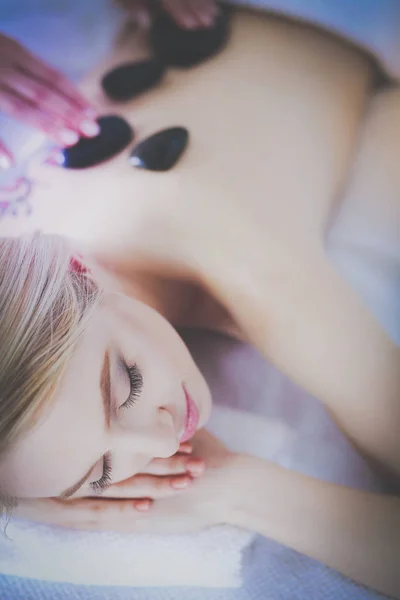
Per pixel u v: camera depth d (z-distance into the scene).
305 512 0.71
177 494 0.72
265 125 0.76
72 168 0.75
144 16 0.78
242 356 0.73
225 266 0.73
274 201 0.74
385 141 0.75
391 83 0.76
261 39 0.78
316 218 0.74
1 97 0.76
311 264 0.73
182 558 0.71
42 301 0.67
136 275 0.72
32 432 0.66
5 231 0.73
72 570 0.72
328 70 0.77
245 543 0.71
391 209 0.73
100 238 0.73
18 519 0.72
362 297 0.72
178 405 0.71
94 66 0.77
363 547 0.70
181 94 0.77
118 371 0.69
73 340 0.67
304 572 0.70
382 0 0.77
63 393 0.66
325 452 0.72
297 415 0.72
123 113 0.76
